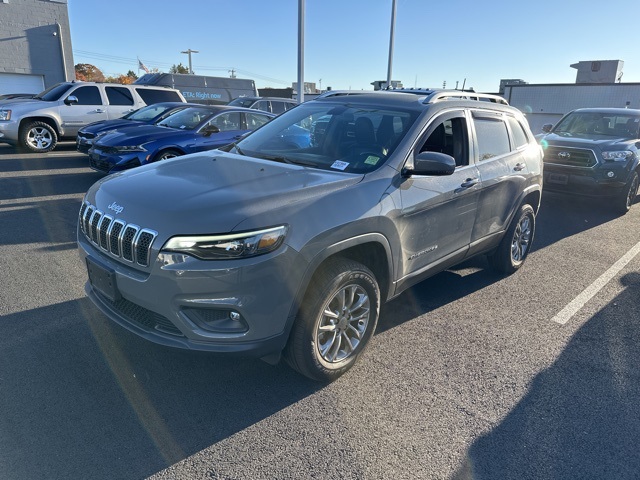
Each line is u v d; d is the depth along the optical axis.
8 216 6.71
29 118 12.52
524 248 5.53
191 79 19.86
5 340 3.54
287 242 2.70
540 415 3.03
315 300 2.94
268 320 2.73
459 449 2.71
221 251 2.56
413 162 3.59
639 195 10.79
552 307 4.62
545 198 10.11
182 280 2.58
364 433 2.79
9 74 21.81
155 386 3.12
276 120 4.55
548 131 10.44
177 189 2.98
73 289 4.45
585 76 35.81
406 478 2.48
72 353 3.41
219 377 3.26
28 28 21.75
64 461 2.47
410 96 4.24
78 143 10.94
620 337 4.07
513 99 32.62
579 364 3.63
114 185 3.18
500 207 4.74
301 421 2.87
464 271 5.51
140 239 2.69
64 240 5.82
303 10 13.62
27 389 3.01
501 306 4.60
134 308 2.91
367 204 3.14
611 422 2.99
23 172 9.91
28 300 4.18
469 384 3.32
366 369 3.44
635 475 2.57
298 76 14.24
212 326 2.68
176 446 2.62
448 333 4.02
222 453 2.59
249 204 2.75
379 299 3.43
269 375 3.31
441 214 3.85
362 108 4.10
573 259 6.08
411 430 2.84
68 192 8.30
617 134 9.46
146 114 11.13
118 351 3.47
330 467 2.53
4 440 2.58
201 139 8.88
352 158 3.62
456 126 4.19
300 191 2.98
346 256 3.27
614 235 7.29
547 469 2.59
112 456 2.52
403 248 3.52
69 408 2.86
